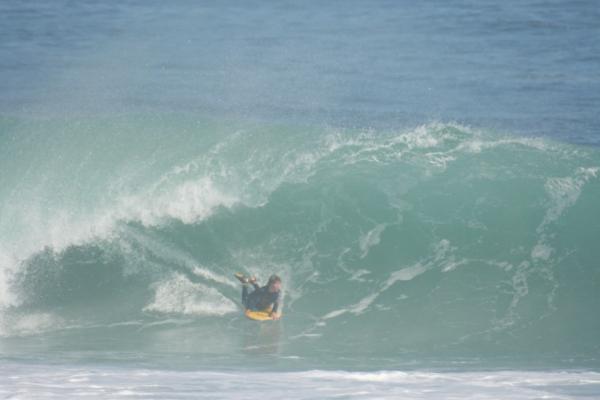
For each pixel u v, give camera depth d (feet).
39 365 97.09
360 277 155.43
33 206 171.83
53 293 151.43
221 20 498.69
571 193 173.99
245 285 143.33
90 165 185.98
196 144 192.85
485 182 177.68
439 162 184.34
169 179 177.27
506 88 329.72
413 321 140.46
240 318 142.31
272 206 172.86
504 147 187.32
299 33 456.86
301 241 165.17
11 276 155.02
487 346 128.06
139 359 111.65
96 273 156.97
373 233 166.20
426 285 152.15
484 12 500.33
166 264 159.74
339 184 177.99
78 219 168.25
